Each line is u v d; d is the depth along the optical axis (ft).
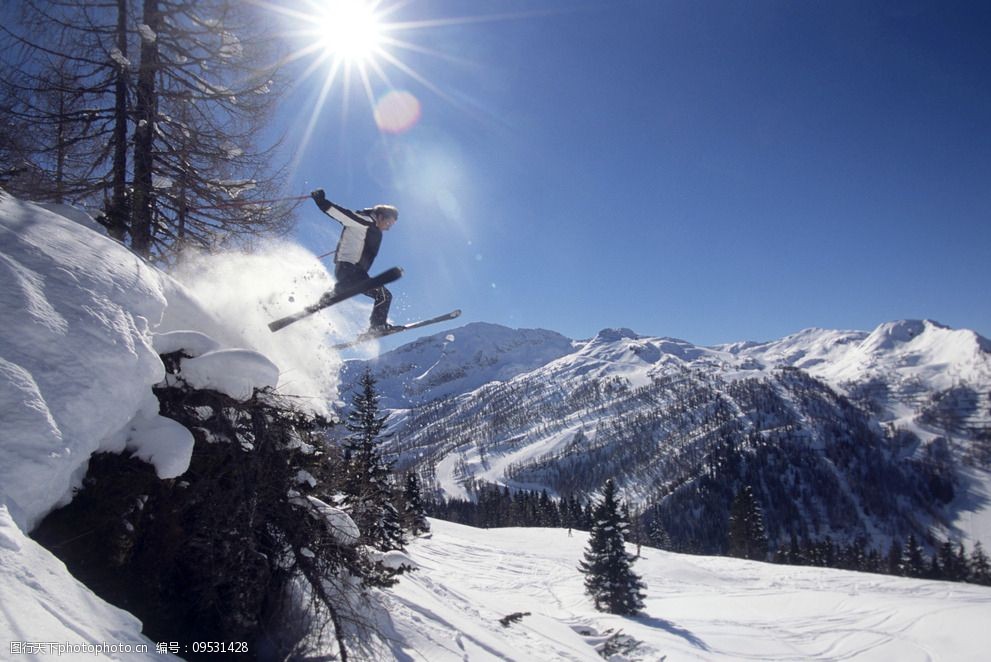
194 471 19.36
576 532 208.95
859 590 140.15
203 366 18.97
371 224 26.53
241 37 33.40
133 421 16.94
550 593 112.37
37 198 29.53
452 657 27.12
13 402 11.30
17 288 13.17
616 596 105.29
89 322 14.02
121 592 16.55
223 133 33.19
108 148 31.19
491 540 179.32
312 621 21.81
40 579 9.78
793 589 142.10
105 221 27.78
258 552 19.81
